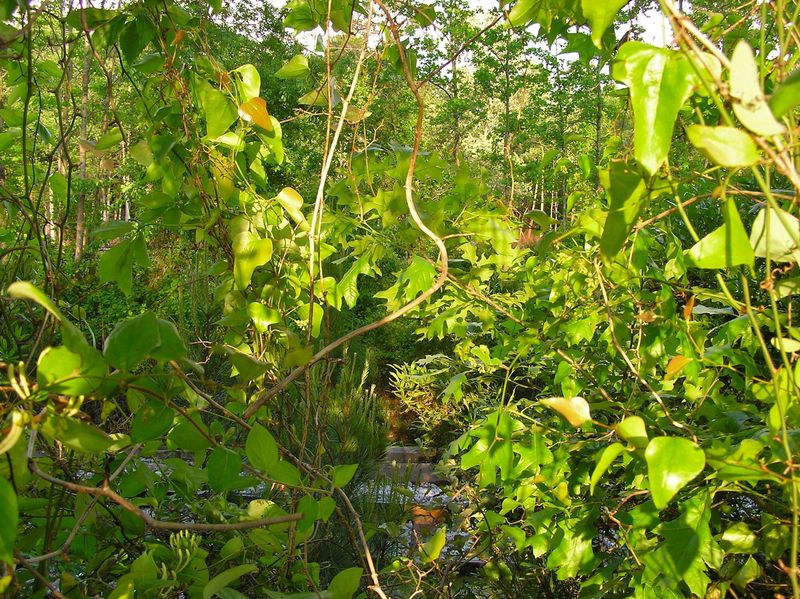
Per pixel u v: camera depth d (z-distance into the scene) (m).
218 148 1.60
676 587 1.32
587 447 1.73
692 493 1.23
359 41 1.55
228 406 1.55
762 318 1.35
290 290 1.61
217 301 1.58
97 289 1.63
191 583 1.26
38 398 0.71
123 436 1.03
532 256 1.89
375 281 7.09
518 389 2.92
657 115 0.65
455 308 1.83
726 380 1.95
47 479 0.75
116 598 1.00
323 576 2.70
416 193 1.61
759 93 0.56
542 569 2.13
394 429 5.52
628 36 1.32
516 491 1.79
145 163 1.46
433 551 1.48
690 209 2.28
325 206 1.72
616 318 1.59
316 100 1.52
